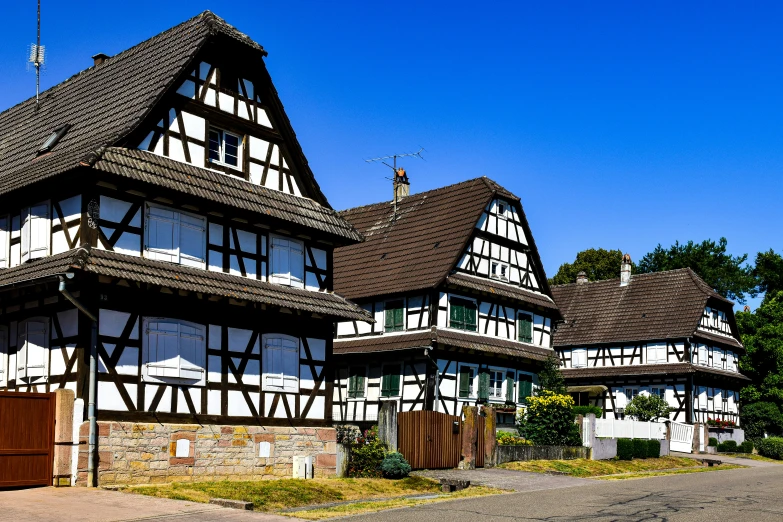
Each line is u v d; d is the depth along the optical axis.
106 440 19.30
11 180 21.56
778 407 53.31
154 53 23.61
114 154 20.08
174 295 21.22
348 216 45.28
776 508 19.16
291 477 23.59
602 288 57.31
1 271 21.36
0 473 17.98
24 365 20.62
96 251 19.47
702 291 51.66
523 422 33.34
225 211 22.55
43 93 27.67
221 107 23.33
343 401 37.53
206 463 21.42
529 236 40.84
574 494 21.67
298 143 25.12
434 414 26.42
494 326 38.12
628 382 51.19
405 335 35.78
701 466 35.06
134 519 15.45
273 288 23.70
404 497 20.80
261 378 23.31
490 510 18.19
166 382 20.81
